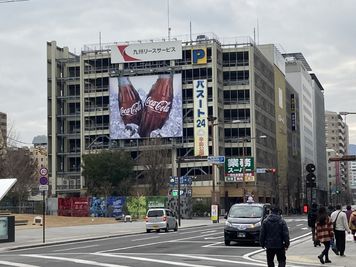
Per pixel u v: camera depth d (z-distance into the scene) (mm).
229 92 105562
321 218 19594
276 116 126188
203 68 103438
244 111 104688
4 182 32344
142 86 105250
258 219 28234
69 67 117500
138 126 104812
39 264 19484
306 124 172125
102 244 30516
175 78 103625
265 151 112562
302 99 166000
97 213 75750
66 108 116375
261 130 109812
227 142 104688
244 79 105125
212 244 29188
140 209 74625
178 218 57000
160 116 103625
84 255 23266
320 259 19344
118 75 108062
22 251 26703
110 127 106688
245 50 105438
